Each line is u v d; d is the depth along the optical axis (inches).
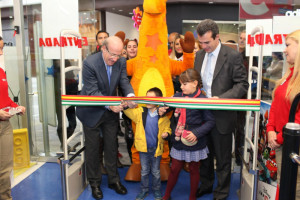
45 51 117.3
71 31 89.3
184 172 123.9
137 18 115.0
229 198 100.0
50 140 140.7
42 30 121.2
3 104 87.3
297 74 60.5
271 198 86.0
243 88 82.3
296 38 61.6
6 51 137.3
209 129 83.1
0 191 86.9
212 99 77.8
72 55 115.6
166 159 112.3
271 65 115.2
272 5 108.6
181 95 89.1
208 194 101.7
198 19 327.6
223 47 85.7
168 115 102.3
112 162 101.4
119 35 126.0
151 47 98.2
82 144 105.5
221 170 88.9
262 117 95.8
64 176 86.5
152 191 104.4
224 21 324.8
